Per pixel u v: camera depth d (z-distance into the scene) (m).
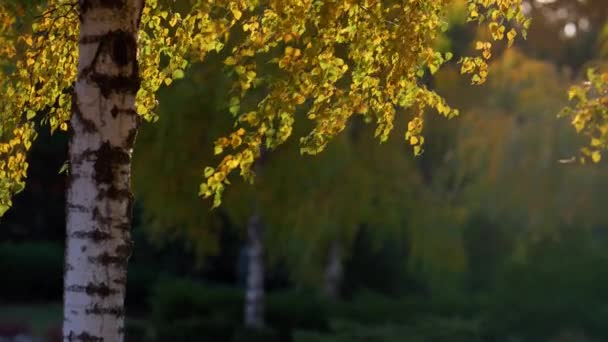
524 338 21.91
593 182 19.44
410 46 6.48
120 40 6.16
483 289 28.39
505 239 28.42
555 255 22.02
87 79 6.14
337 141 17.16
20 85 7.20
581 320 21.67
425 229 20.78
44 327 28.08
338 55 10.40
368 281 33.28
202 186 6.29
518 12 6.77
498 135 19.59
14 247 34.09
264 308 24.22
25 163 7.32
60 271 34.38
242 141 6.32
